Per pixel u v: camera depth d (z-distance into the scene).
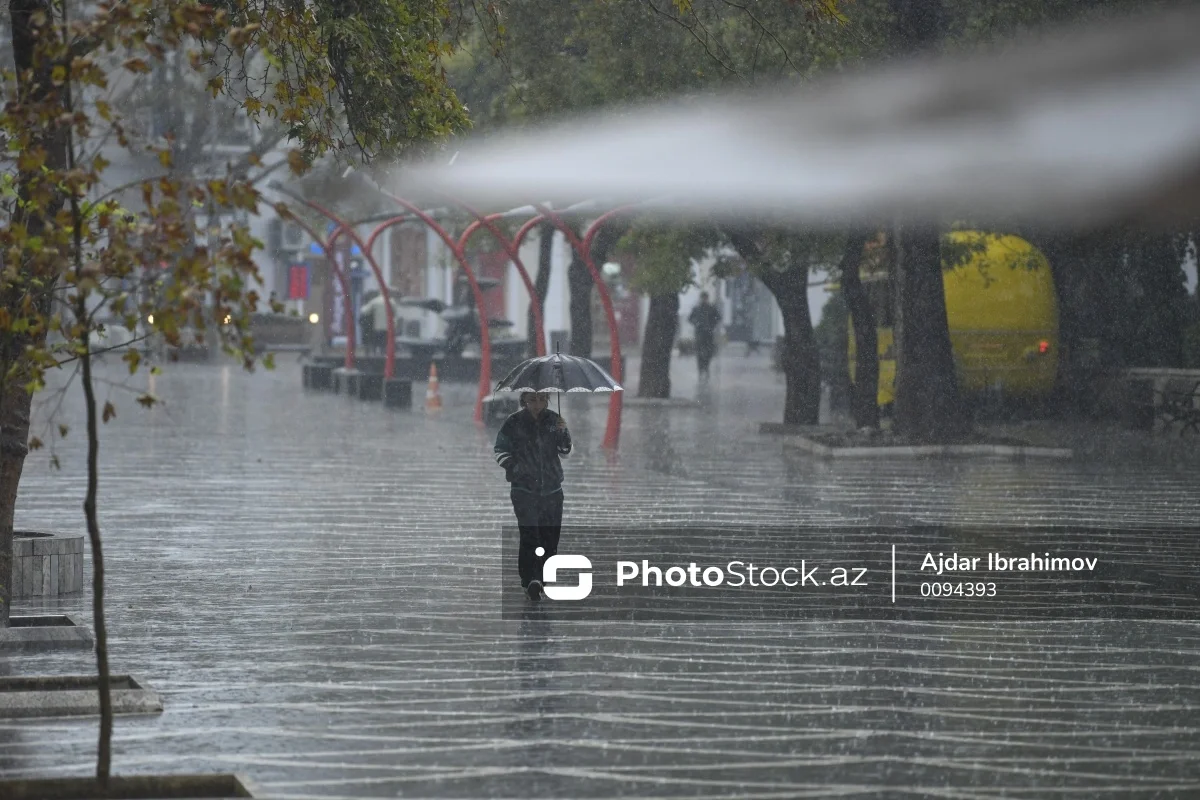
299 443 85.75
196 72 23.11
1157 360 106.12
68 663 32.28
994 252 106.94
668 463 76.56
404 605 39.16
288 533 51.97
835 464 76.69
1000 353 106.50
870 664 32.53
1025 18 69.50
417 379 149.38
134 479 67.69
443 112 43.00
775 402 122.06
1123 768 24.61
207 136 144.25
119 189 22.06
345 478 68.75
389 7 41.28
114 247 22.00
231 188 21.20
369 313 172.00
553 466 40.16
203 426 96.12
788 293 96.31
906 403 82.31
